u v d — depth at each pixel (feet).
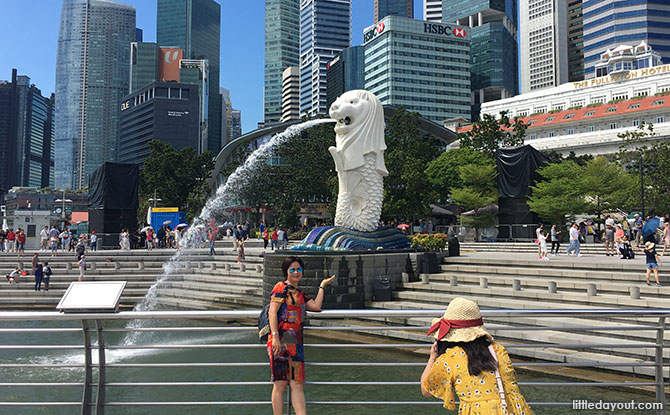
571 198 97.86
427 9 578.25
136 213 104.88
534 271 51.60
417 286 53.62
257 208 171.22
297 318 13.78
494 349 10.36
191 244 109.81
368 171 58.95
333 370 35.76
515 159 104.83
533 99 317.01
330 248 56.08
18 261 82.64
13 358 40.24
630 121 227.40
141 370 36.91
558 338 35.06
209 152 188.55
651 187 124.47
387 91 367.86
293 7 611.47
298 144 151.94
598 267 49.93
